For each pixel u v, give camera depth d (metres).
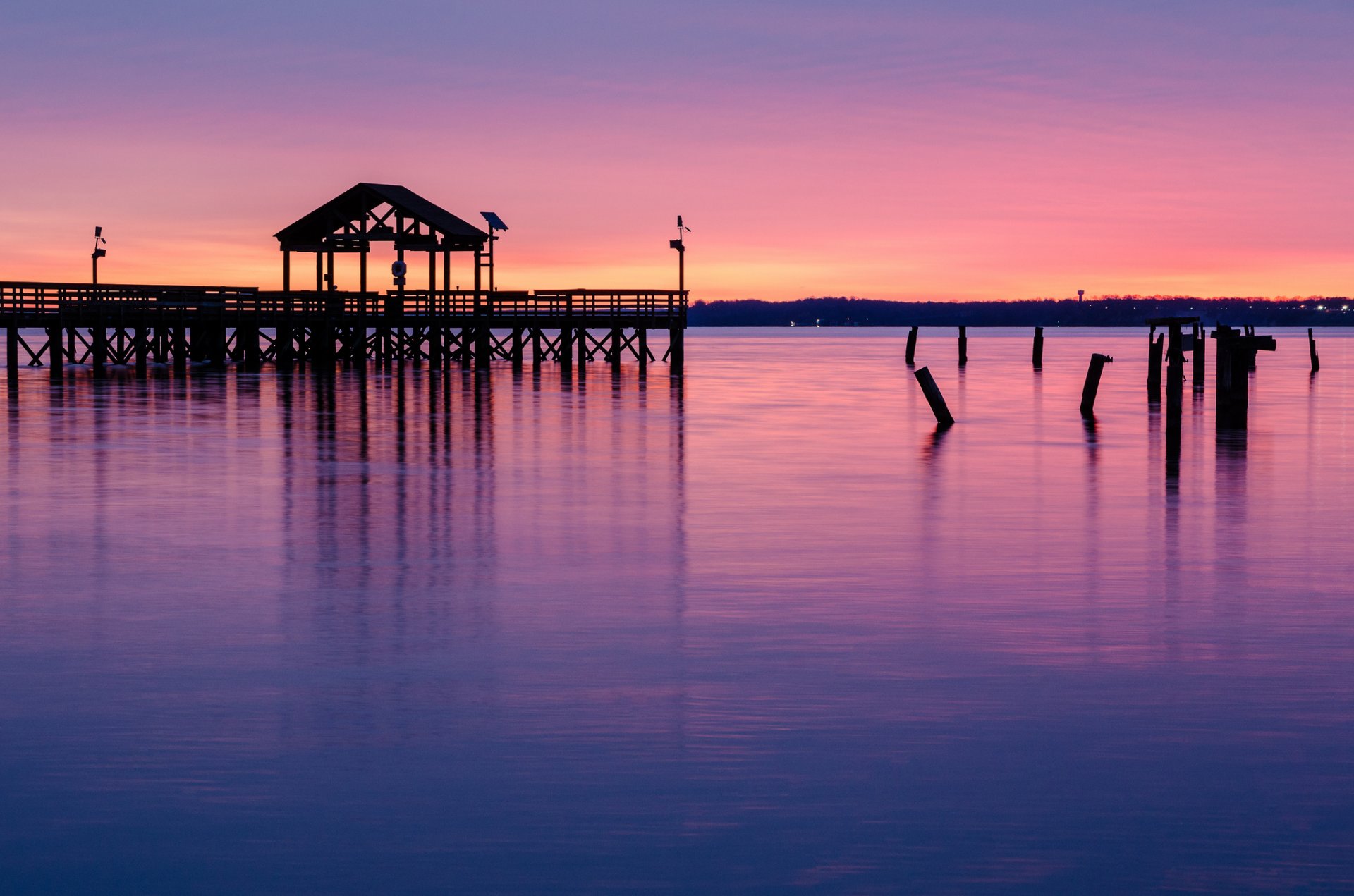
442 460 21.72
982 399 40.12
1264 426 29.81
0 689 8.59
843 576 12.36
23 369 51.69
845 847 6.21
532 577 12.30
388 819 6.49
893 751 7.43
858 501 17.33
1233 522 15.63
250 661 9.29
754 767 7.18
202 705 8.25
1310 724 7.93
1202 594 11.64
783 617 10.67
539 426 28.39
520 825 6.43
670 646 9.73
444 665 9.18
